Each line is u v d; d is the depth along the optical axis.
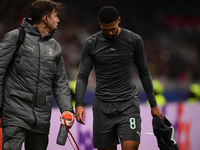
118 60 11.90
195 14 79.88
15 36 10.42
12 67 10.60
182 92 30.86
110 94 12.01
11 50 10.34
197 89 32.28
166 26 74.56
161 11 76.44
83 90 12.23
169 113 19.89
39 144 11.13
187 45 73.44
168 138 11.76
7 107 10.45
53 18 11.14
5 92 10.55
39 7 10.97
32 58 10.64
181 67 67.31
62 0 61.44
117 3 71.50
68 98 11.62
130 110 11.95
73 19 58.66
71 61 49.59
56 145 15.95
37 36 10.88
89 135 17.03
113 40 11.91
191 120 21.20
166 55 67.25
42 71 10.80
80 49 53.47
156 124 11.91
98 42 12.03
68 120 11.03
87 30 58.91
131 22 71.38
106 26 11.31
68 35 53.91
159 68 63.78
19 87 10.52
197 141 21.31
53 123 16.02
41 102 10.81
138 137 11.70
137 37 12.05
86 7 63.97
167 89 31.53
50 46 11.17
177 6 78.12
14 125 10.30
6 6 51.03
